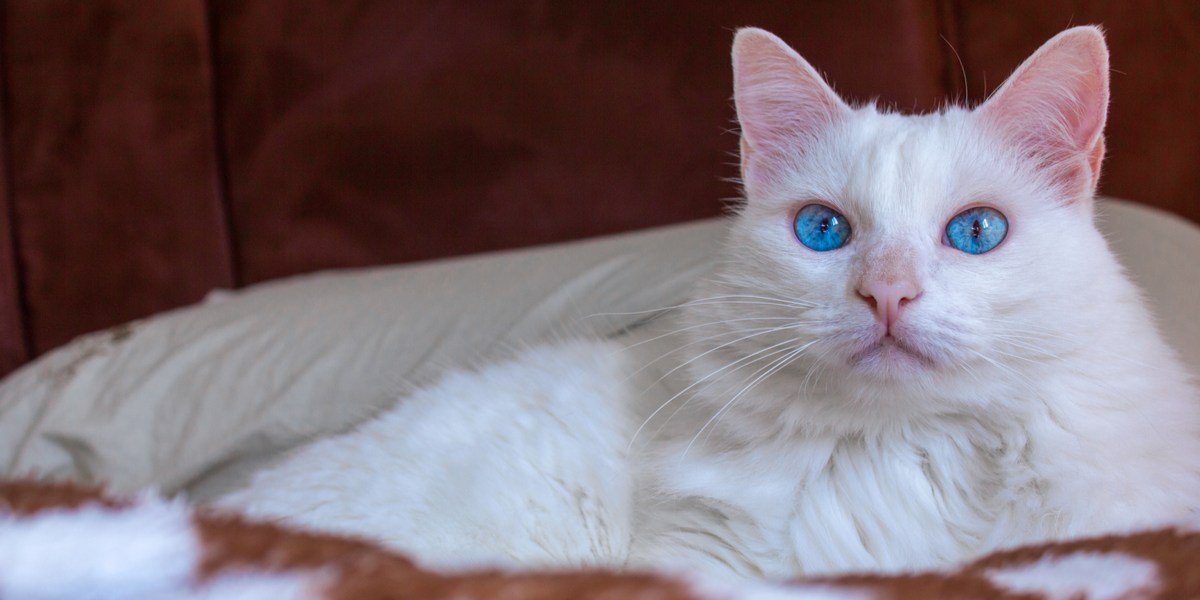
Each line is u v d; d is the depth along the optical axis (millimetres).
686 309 621
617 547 604
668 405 611
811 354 556
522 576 407
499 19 953
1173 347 630
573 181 956
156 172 1041
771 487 566
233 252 1049
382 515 607
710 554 573
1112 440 540
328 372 740
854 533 557
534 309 733
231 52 1021
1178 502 538
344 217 1009
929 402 551
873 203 561
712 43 911
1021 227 555
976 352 540
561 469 615
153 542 399
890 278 541
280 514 608
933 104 891
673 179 936
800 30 896
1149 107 904
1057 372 545
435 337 739
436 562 434
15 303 1061
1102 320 550
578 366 648
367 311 770
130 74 1036
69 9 1042
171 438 743
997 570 457
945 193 558
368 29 979
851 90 897
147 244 1049
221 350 773
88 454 744
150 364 778
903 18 891
